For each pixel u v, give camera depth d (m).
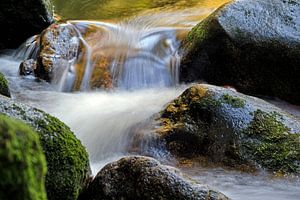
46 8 9.59
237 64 7.54
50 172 3.68
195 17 10.22
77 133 6.60
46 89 8.03
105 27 9.49
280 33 7.49
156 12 10.66
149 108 7.04
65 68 8.26
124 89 8.12
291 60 7.38
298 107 7.46
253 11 7.67
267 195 4.95
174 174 3.81
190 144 5.74
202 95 5.91
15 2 9.34
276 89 7.58
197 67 7.87
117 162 4.01
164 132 5.87
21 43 9.84
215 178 5.28
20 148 1.66
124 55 8.55
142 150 5.89
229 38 7.43
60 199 3.74
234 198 4.88
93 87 8.09
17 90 7.92
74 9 11.57
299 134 5.59
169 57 8.38
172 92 7.90
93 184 3.94
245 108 5.77
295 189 5.04
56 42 8.56
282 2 7.87
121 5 11.55
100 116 6.88
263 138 5.54
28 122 3.75
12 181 1.61
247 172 5.32
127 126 6.36
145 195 3.73
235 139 5.54
